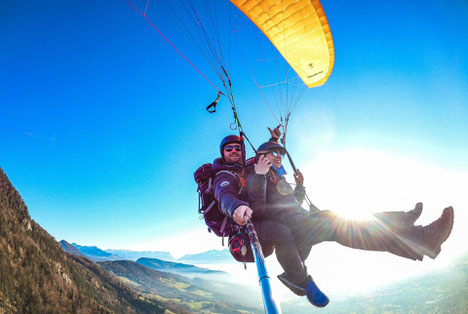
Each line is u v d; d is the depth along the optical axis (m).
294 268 2.44
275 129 4.55
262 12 6.33
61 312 132.62
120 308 192.62
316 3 5.81
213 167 2.95
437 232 1.98
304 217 2.62
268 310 1.17
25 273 138.50
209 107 5.13
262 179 2.58
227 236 2.91
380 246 2.19
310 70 7.55
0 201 176.00
